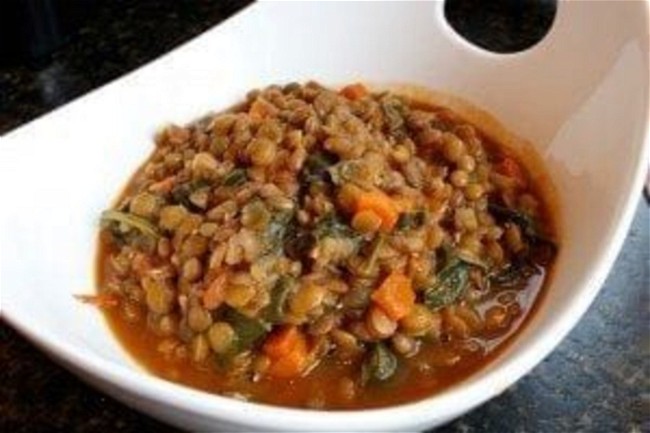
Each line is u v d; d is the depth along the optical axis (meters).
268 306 0.34
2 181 0.36
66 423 0.36
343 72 0.44
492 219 0.38
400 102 0.42
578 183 0.38
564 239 0.37
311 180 0.36
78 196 0.38
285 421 0.29
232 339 0.34
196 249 0.35
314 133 0.37
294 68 0.43
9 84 0.48
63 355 0.31
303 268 0.35
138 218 0.37
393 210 0.35
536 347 0.32
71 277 0.37
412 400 0.34
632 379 0.36
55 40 0.49
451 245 0.36
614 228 0.34
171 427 0.36
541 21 0.49
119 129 0.40
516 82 0.41
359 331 0.35
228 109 0.42
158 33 0.50
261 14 0.42
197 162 0.37
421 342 0.35
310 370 0.35
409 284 0.35
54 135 0.38
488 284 0.37
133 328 0.36
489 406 0.36
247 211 0.35
